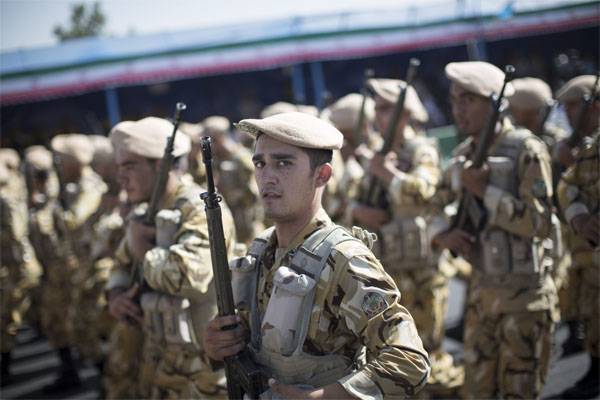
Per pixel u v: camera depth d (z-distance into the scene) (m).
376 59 15.01
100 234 4.35
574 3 14.32
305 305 1.66
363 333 1.64
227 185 6.25
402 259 3.95
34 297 6.49
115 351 3.67
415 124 4.59
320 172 1.76
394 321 1.62
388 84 4.02
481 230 3.19
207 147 1.72
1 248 5.73
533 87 4.79
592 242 3.42
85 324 4.82
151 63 12.91
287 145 1.70
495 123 2.98
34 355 6.35
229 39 13.45
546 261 3.22
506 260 3.10
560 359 4.79
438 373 4.01
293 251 1.76
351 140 4.87
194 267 2.62
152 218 2.87
